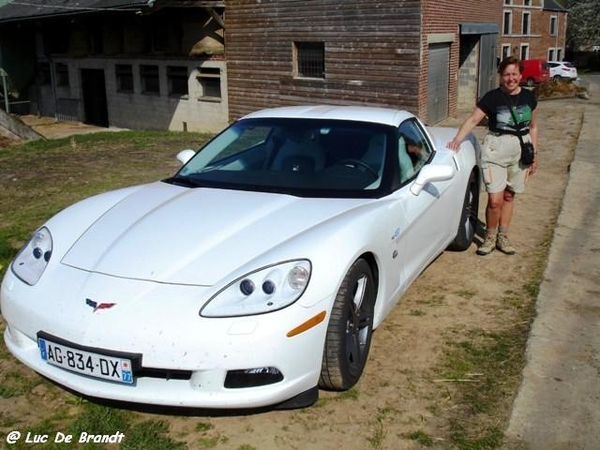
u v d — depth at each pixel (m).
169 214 3.36
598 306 4.16
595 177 8.08
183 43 18.39
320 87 16.27
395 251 3.55
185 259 2.93
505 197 5.13
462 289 4.51
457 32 17.44
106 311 2.72
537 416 2.93
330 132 4.08
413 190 3.86
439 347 3.63
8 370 3.38
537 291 4.42
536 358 3.46
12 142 13.76
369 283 3.26
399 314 4.09
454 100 18.02
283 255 2.83
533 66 36.41
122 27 20.22
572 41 64.31
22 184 8.37
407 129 4.36
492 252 5.29
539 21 49.78
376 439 2.79
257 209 3.36
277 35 16.69
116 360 2.64
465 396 3.12
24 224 6.20
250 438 2.81
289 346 2.67
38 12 21.25
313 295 2.75
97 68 21.66
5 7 24.28
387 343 3.68
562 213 6.38
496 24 21.28
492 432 2.82
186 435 2.83
